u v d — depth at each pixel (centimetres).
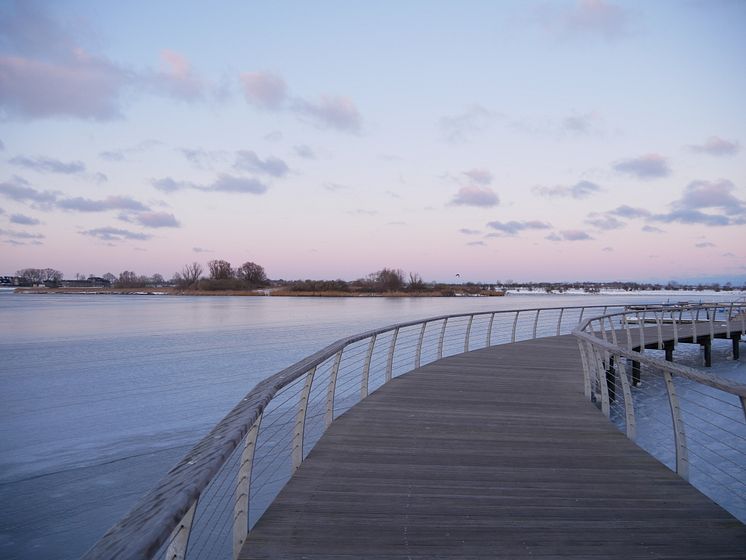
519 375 1130
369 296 13362
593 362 890
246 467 337
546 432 662
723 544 356
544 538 364
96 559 115
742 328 2283
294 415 1184
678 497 443
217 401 1430
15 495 812
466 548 348
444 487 463
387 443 605
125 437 1106
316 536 362
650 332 2264
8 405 1391
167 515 140
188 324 4206
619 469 518
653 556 338
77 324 4225
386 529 375
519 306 7800
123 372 1894
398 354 2512
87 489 836
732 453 912
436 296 13762
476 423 707
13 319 4850
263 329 3712
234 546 327
